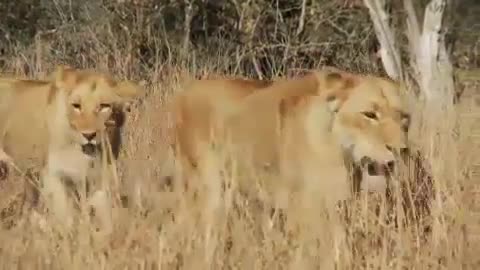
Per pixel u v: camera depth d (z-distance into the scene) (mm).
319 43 25250
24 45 25391
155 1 25500
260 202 10672
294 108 10688
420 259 9453
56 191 11688
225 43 26031
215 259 9219
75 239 9531
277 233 9672
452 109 14109
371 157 10547
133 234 9414
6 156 12484
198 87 11500
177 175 11391
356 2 26562
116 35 24688
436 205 10328
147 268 9148
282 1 27047
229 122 11117
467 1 29078
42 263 9094
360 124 10555
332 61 25875
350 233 9680
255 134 10898
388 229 9789
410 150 11156
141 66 22984
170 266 9141
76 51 24141
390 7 24719
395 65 21719
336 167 10445
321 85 10578
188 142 11445
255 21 26141
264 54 25281
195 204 10680
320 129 10500
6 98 12523
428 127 12680
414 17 21297
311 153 10461
